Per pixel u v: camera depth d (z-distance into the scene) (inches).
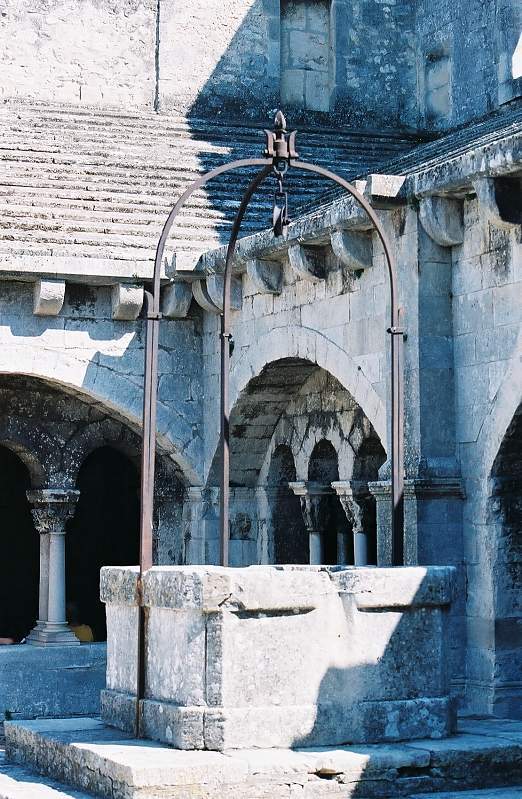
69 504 566.3
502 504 397.1
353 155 663.1
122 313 542.3
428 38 700.0
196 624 301.6
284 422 557.9
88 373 546.3
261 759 287.6
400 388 358.3
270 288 499.8
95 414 575.2
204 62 691.4
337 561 554.9
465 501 406.0
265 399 544.4
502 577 394.6
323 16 716.7
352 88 707.4
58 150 604.4
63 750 312.7
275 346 505.7
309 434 538.6
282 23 711.7
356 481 505.4
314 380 534.3
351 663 310.8
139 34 685.3
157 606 314.2
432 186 403.2
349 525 549.3
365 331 447.5
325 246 471.2
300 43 712.4
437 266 415.2
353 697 309.9
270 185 613.9
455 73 677.9
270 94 699.4
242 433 561.0
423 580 318.3
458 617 401.4
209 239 558.6
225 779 281.1
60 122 636.1
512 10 636.1
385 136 690.8
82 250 530.3
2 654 540.1
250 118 694.5
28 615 669.9
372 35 711.7
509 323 388.5
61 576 562.3
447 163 397.1
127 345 552.7
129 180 592.1
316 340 477.1
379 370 438.6
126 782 278.7
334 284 466.9
